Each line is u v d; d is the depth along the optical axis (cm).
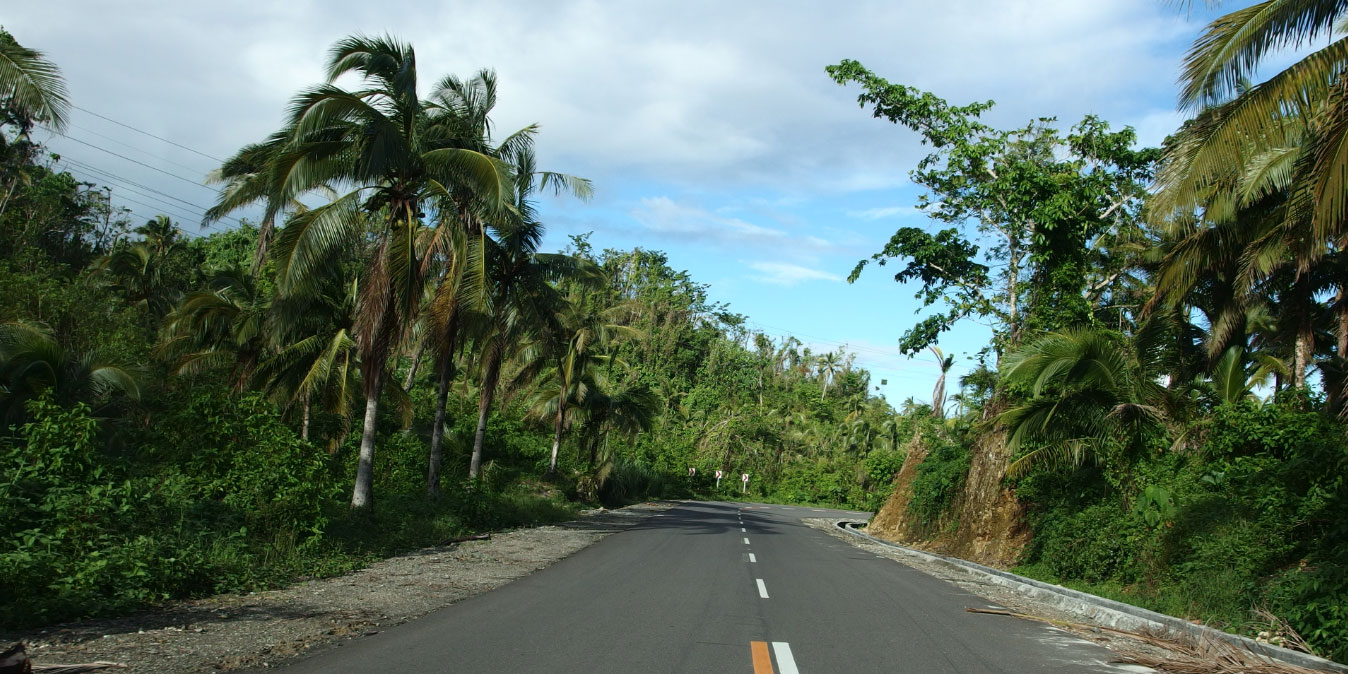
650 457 6134
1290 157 1287
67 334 2423
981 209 2583
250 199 1869
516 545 1834
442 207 1812
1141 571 1426
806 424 8594
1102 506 1639
